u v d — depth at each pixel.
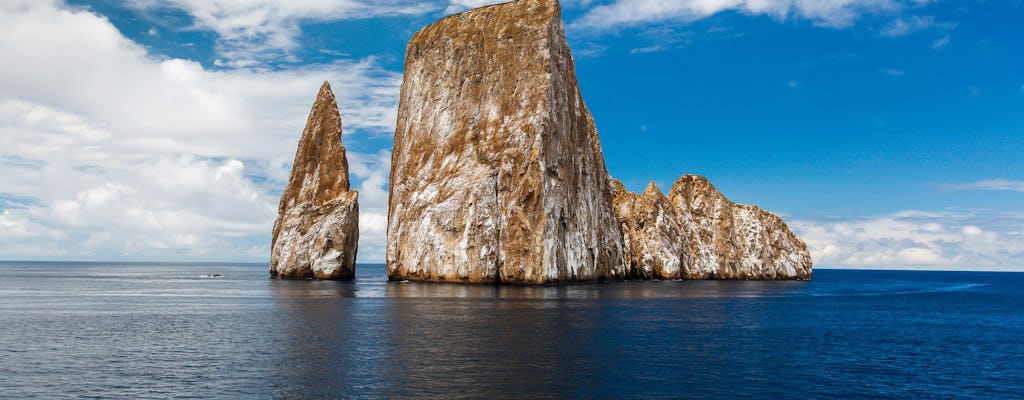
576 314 61.84
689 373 35.34
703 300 86.19
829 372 36.97
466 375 33.47
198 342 43.47
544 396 29.73
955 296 125.56
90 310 66.38
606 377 33.75
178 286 117.69
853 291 132.38
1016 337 54.66
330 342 43.34
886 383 34.62
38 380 32.16
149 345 42.28
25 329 50.22
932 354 44.44
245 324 52.88
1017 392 33.34
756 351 43.22
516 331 49.00
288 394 29.59
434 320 55.28
